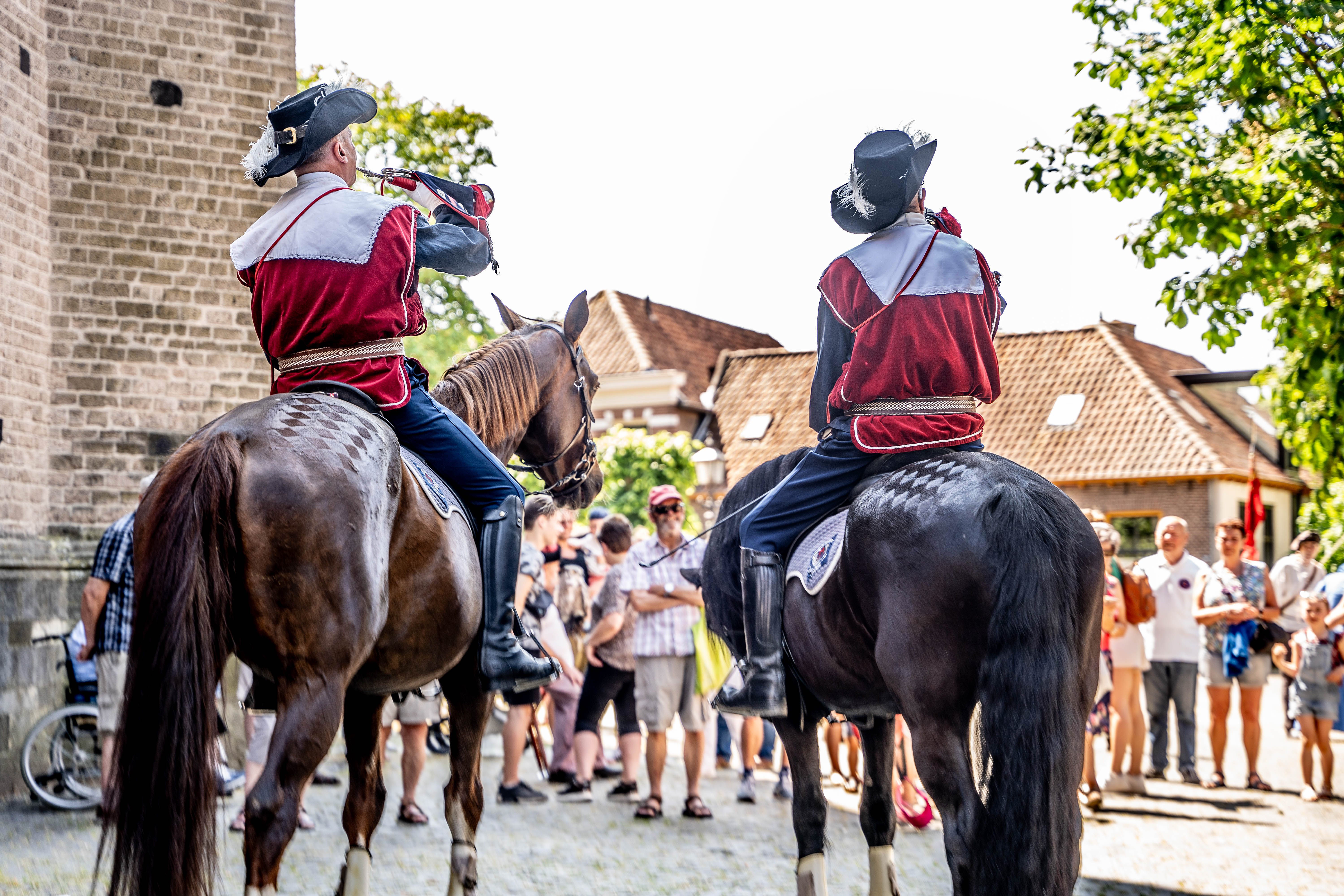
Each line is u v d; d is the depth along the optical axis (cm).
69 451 927
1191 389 3219
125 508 942
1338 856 675
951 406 367
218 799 275
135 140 956
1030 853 279
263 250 356
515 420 498
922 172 377
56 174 930
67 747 829
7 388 862
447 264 395
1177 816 802
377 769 411
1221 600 930
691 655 782
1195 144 797
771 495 388
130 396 948
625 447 2555
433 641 354
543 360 519
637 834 727
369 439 323
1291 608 967
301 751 291
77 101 938
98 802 767
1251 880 616
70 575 897
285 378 358
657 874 618
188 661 272
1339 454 885
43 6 924
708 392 3397
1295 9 727
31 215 902
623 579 799
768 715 382
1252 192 748
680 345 3488
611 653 859
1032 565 297
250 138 995
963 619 305
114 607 727
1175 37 809
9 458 863
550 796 866
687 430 3262
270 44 1006
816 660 370
